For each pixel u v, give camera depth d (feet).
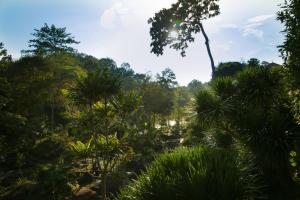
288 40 25.90
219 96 41.98
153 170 20.83
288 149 34.53
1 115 78.43
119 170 49.32
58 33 175.42
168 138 107.14
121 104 46.98
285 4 26.12
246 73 42.22
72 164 64.39
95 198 52.11
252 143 35.76
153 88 140.77
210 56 108.78
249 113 38.09
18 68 108.37
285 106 38.24
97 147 46.80
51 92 117.29
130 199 20.48
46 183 55.47
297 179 33.96
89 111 47.98
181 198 18.66
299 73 26.35
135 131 62.59
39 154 89.71
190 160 21.09
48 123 118.42
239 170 20.84
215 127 41.22
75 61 146.20
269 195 33.24
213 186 18.95
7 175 74.13
